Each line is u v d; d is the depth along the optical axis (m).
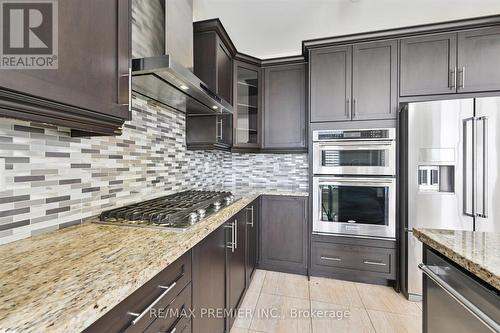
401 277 2.13
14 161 0.91
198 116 2.25
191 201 1.63
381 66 2.24
